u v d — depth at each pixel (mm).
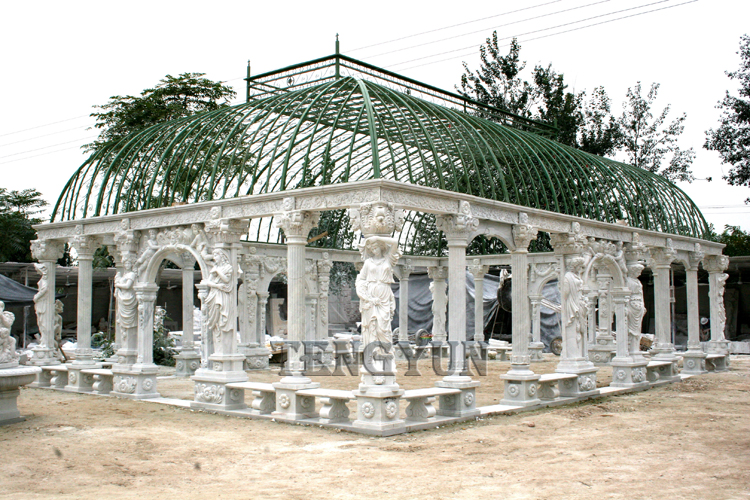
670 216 22078
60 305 24047
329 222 24656
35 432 12078
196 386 14781
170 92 31281
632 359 18453
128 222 16609
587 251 17328
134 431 12180
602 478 8875
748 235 48000
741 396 17312
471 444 11016
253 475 9055
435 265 27672
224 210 14625
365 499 7867
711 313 24422
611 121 42562
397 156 20062
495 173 20453
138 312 16719
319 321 24094
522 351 15117
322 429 12258
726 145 36250
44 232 18906
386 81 18016
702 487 8445
